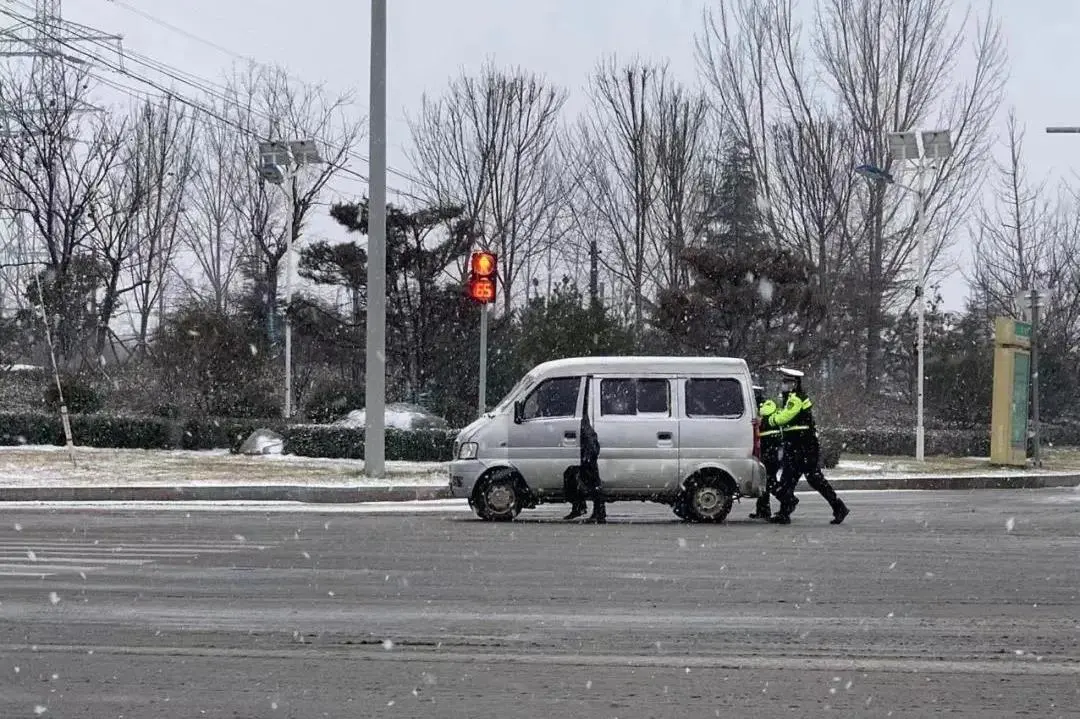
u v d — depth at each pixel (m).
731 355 31.59
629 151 43.34
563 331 30.28
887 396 42.59
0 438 26.84
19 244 43.28
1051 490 25.53
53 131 38.72
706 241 42.00
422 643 8.06
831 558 12.52
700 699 6.70
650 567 11.63
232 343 28.75
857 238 42.62
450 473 16.69
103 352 40.97
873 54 42.50
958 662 7.65
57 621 8.73
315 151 32.59
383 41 21.41
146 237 44.75
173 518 16.38
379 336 21.41
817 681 7.12
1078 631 8.65
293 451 25.41
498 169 43.84
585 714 6.38
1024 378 31.62
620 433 16.47
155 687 6.90
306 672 7.26
